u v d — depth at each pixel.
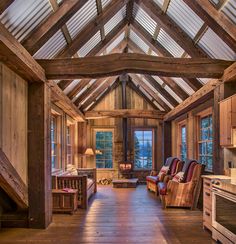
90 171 8.10
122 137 10.66
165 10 4.75
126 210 5.72
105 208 5.91
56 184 5.91
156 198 7.11
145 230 4.35
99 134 10.67
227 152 4.43
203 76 4.55
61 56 4.91
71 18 4.27
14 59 3.46
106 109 10.61
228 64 4.47
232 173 4.06
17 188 4.09
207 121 6.51
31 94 4.56
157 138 10.64
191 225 4.62
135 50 7.44
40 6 3.45
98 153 10.41
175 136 9.23
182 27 4.79
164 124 9.75
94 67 4.40
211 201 4.10
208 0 3.70
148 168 10.62
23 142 4.38
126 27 6.50
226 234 3.48
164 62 4.41
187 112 7.73
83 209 5.82
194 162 6.18
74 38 4.95
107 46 6.38
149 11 4.88
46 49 4.46
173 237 4.02
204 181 4.43
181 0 4.15
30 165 4.52
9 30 3.39
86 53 5.90
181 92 6.93
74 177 5.93
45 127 4.58
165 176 7.06
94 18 4.88
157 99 9.24
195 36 4.68
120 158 10.62
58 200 5.44
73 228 4.46
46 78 4.60
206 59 4.47
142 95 10.58
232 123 3.98
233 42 3.92
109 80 9.24
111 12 4.97
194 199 5.79
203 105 6.31
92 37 5.43
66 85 6.01
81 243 3.77
